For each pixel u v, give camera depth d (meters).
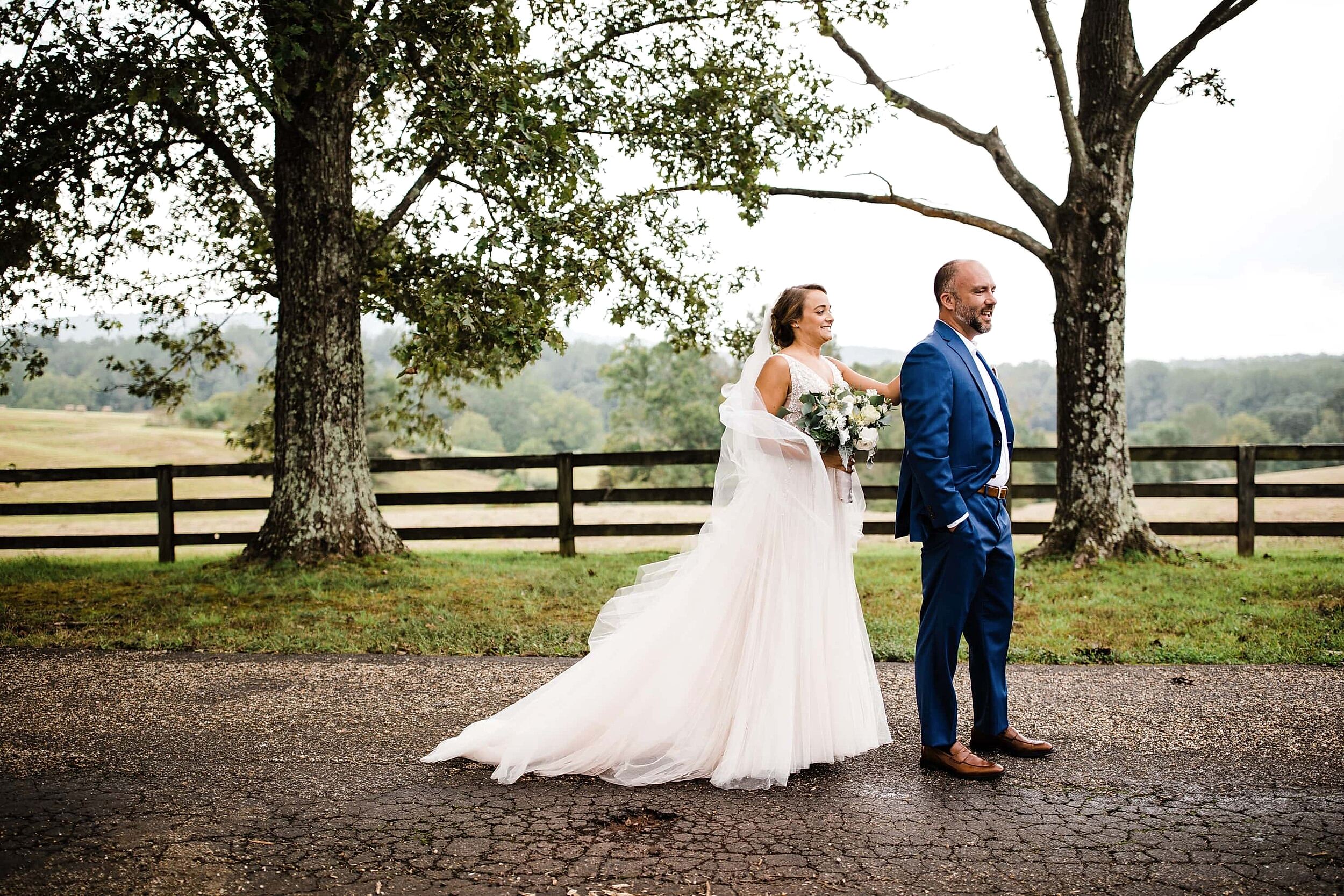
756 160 10.25
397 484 59.88
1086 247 9.55
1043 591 8.09
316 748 4.28
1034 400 126.75
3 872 2.98
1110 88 9.48
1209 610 7.09
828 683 4.03
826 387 4.27
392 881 2.90
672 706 3.93
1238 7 8.65
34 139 8.77
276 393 9.70
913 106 10.25
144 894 2.82
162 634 6.74
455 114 8.02
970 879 2.90
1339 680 5.16
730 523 4.05
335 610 7.46
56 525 31.05
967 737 4.43
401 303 10.27
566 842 3.21
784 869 2.98
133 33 8.13
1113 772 3.85
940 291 4.21
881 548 14.85
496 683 5.38
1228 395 131.88
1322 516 21.47
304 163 9.39
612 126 10.46
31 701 5.07
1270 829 3.25
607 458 11.38
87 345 145.75
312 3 7.82
